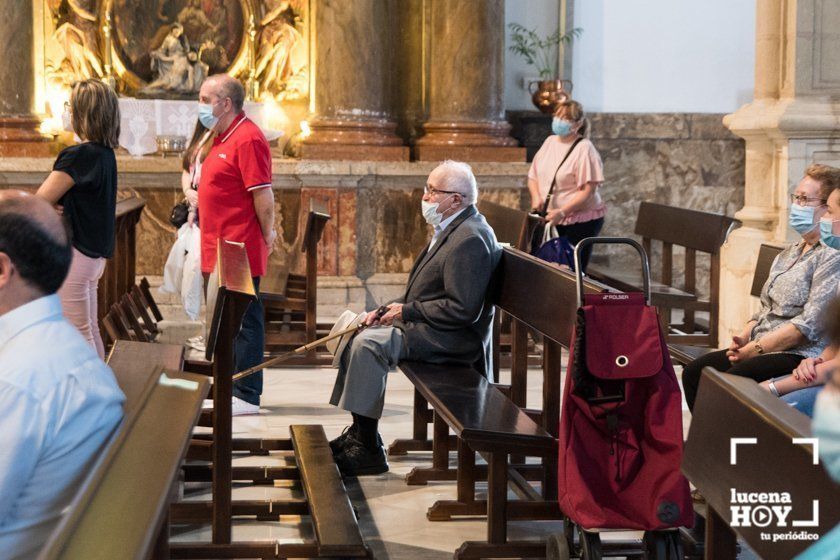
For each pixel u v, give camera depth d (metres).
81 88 5.11
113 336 6.14
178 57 9.62
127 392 2.83
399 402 6.54
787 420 2.23
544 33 10.18
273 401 6.47
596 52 10.23
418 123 9.88
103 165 5.15
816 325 4.32
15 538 2.10
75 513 1.68
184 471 4.71
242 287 3.91
